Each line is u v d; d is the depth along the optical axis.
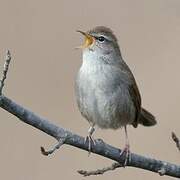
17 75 18.22
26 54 18.91
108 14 20.06
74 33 19.62
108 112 11.99
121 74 12.02
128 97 12.15
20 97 17.55
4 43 19.19
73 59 18.73
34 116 8.94
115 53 12.10
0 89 8.51
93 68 11.95
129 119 12.31
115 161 10.86
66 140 9.20
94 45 12.04
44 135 16.84
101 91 11.91
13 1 20.33
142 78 18.06
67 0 20.83
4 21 19.72
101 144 9.73
